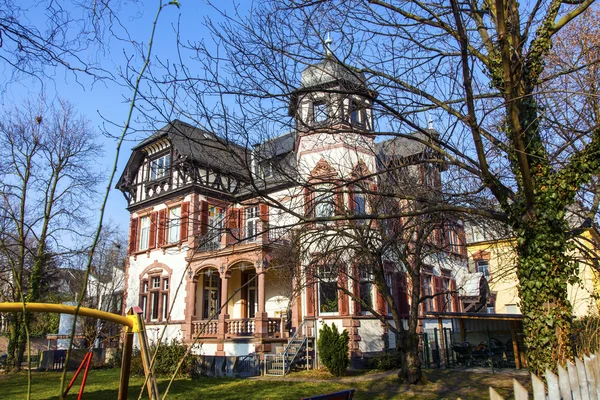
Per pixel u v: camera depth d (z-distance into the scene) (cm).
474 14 787
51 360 2275
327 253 1295
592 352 712
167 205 2544
